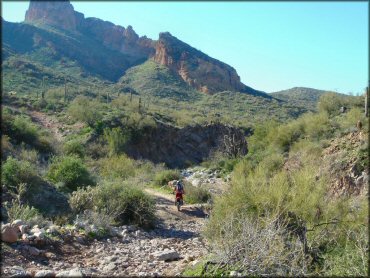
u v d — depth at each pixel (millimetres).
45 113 50375
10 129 27609
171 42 126250
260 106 85875
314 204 7316
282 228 6547
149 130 49406
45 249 7805
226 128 54312
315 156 17734
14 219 9602
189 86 112312
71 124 45719
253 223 6582
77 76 97688
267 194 7809
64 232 8984
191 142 52969
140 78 110562
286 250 6145
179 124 55500
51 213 11812
